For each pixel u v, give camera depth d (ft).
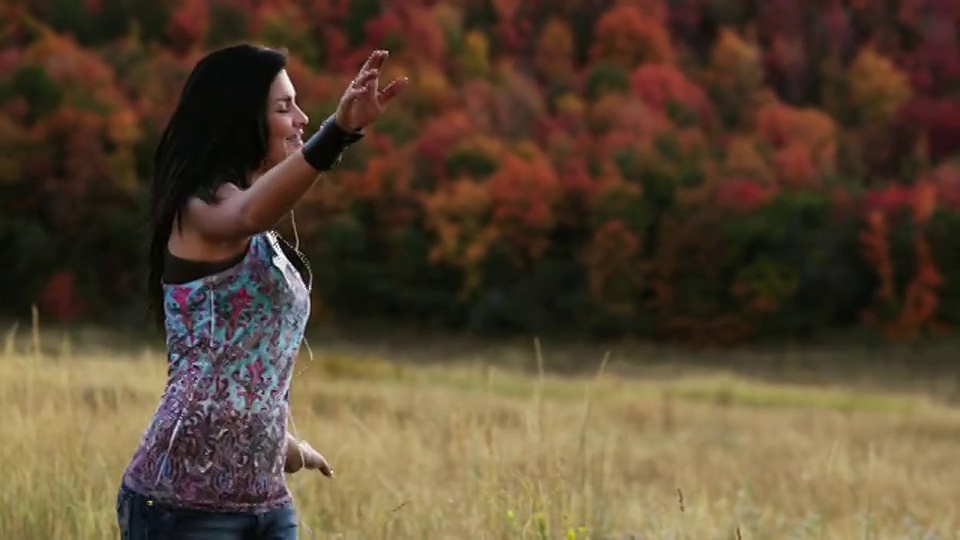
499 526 21.84
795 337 346.33
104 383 34.50
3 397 27.78
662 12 497.87
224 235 12.21
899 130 481.05
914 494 43.47
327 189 355.15
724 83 484.74
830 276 348.79
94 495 22.72
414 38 433.07
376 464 31.50
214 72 12.71
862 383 290.97
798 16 518.37
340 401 46.65
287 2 420.36
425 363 306.76
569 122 422.82
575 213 360.48
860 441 86.28
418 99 414.00
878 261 352.49
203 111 12.63
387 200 359.66
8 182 328.29
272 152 12.87
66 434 25.70
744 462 56.18
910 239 355.77
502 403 71.36
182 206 12.47
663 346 344.90
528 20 479.41
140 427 29.14
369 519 23.90
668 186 365.81
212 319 12.46
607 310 346.54
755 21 521.24
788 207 355.97
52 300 313.53
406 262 354.74
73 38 399.44
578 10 487.61
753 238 348.79
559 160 385.50
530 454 24.72
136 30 402.31
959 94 507.30
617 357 329.11
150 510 12.53
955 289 352.28
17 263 320.50
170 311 12.57
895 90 492.13
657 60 475.72
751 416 112.37
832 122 478.18
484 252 353.10
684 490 41.16
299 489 25.89
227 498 12.51
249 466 12.59
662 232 353.31
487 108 422.00
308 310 13.08
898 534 32.01
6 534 21.04
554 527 21.99
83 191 323.78
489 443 25.81
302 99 357.41
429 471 30.01
